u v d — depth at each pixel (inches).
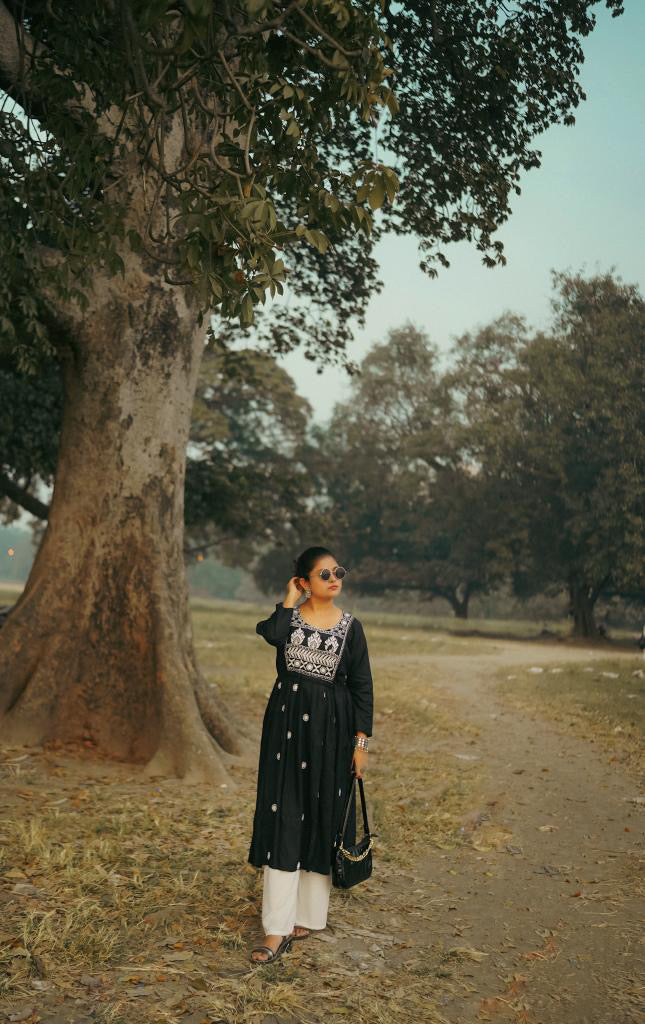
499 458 1571.1
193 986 127.9
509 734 414.6
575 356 1519.4
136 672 314.7
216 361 1672.0
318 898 150.0
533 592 1897.1
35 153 226.4
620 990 136.6
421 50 446.6
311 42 181.0
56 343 335.0
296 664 148.6
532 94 459.2
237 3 161.8
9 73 289.0
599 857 212.5
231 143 186.7
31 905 153.3
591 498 1439.5
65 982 126.3
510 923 165.8
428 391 1914.4
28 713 304.2
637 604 1963.6
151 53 153.9
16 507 1322.6
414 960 145.3
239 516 1033.5
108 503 328.2
